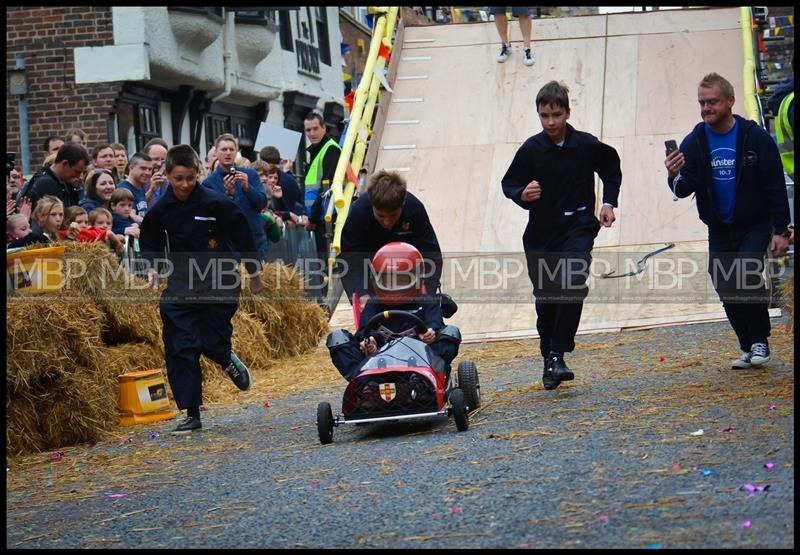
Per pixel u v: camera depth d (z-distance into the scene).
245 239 8.70
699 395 7.62
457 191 15.48
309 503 5.62
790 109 9.52
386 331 7.65
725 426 6.43
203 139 21.73
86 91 17.81
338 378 11.08
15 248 9.25
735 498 4.85
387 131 16.67
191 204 8.54
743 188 8.44
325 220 14.81
